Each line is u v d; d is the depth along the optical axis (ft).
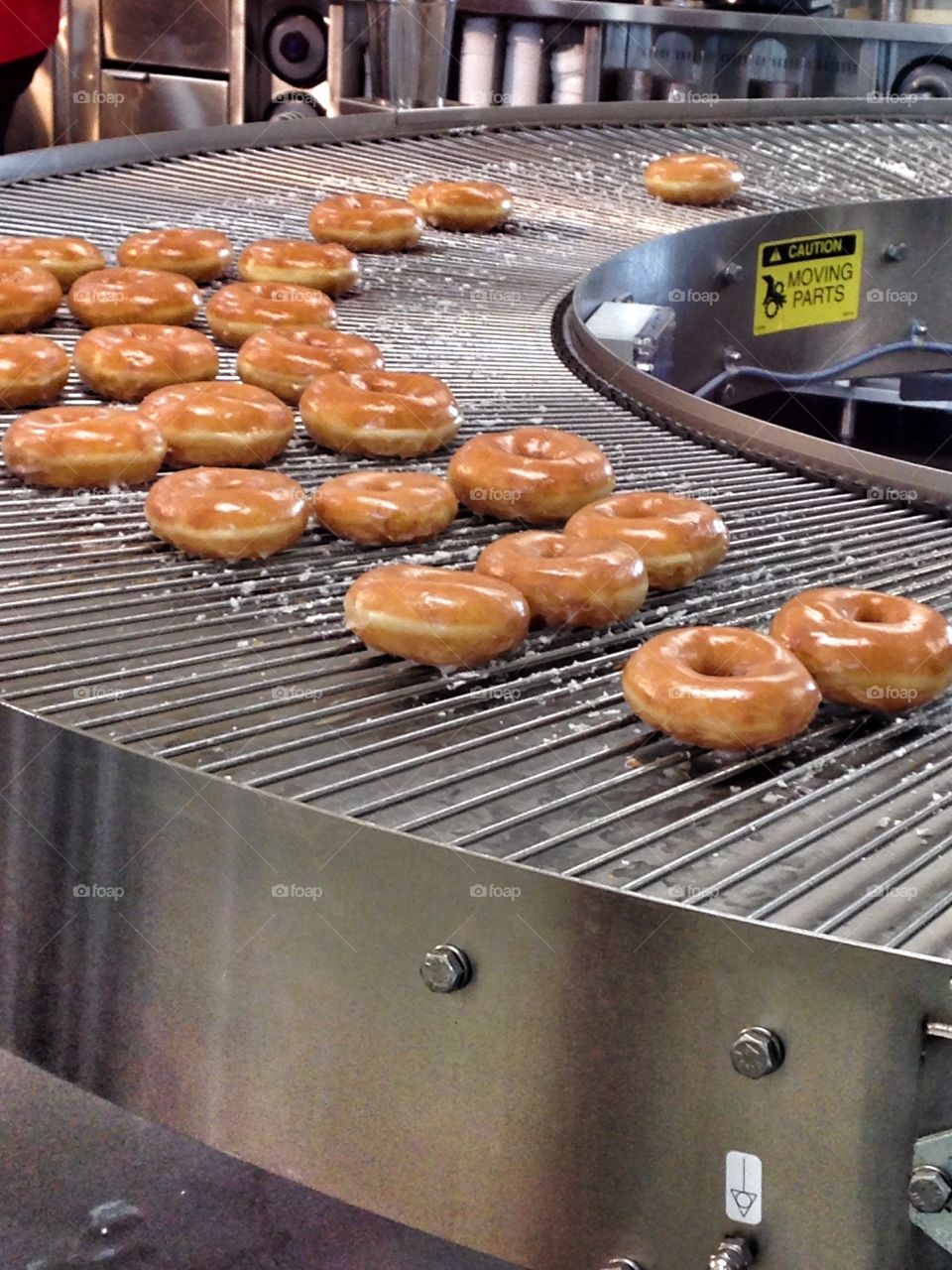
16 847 2.90
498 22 9.21
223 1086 2.81
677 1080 2.47
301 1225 4.23
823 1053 2.38
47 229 5.38
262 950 2.71
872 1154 2.39
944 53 9.95
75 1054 2.96
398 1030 2.64
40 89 9.61
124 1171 4.36
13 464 3.74
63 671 2.97
